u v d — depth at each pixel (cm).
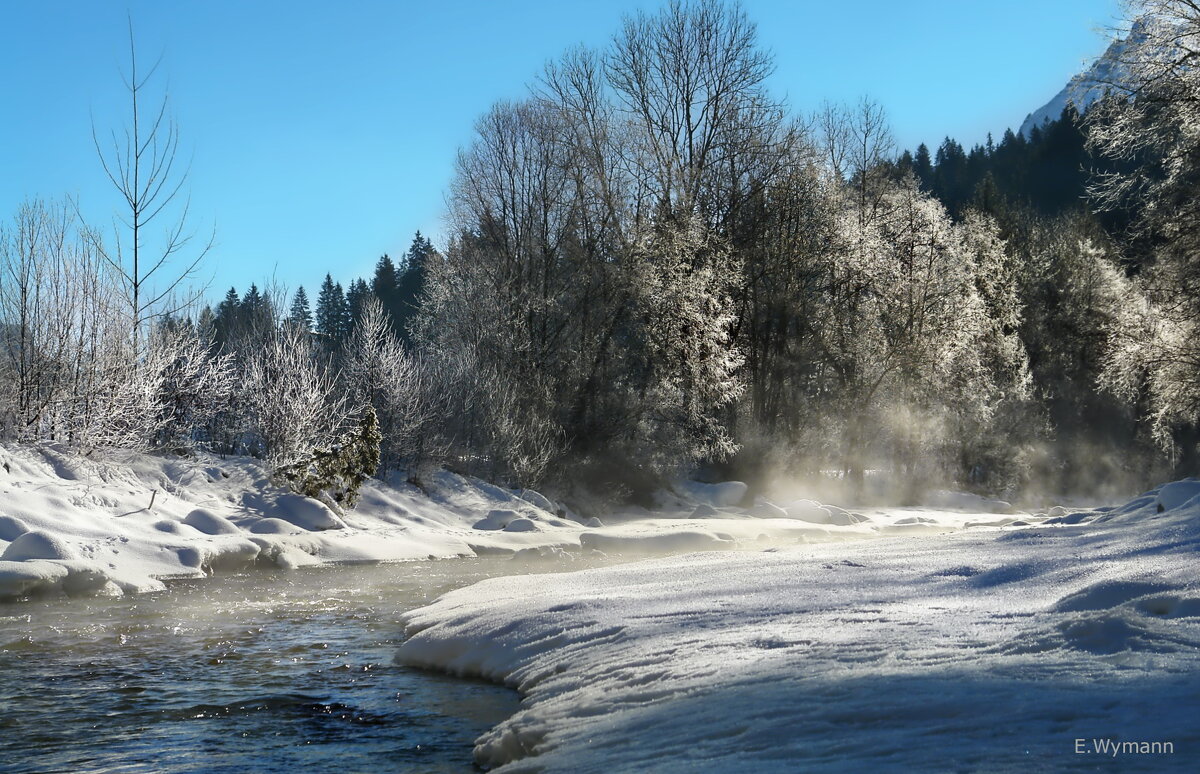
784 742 398
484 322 3522
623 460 3397
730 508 3512
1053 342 5538
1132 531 1007
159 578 1426
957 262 4319
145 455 2122
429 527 2262
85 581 1290
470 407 3102
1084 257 5497
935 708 416
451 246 3900
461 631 852
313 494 2138
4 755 597
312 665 849
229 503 2008
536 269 3650
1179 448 5312
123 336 2050
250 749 604
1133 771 320
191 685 779
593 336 3538
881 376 4034
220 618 1110
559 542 2205
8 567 1223
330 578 1509
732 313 3734
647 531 2202
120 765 576
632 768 399
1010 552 974
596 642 707
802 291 4119
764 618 705
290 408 2411
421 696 725
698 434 3550
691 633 675
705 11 4016
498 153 3700
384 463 2675
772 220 4078
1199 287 2327
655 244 3619
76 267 2031
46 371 1955
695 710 471
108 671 831
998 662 495
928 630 604
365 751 595
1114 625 532
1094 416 5509
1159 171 2375
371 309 3058
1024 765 334
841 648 565
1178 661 465
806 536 2511
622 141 3819
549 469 3186
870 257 4072
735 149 3988
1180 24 2305
